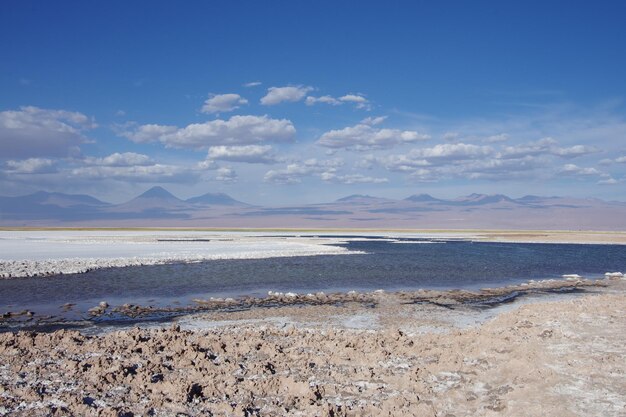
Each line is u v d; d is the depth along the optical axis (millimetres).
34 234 105500
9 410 10492
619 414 10070
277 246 65312
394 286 33438
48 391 11602
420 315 23094
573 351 14125
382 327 20281
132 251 53469
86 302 25906
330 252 57719
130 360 13977
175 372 13156
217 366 13602
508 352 14477
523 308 21922
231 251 55281
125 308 24328
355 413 10797
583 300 23266
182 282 32812
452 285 34500
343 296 28391
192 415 10555
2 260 40844
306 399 11383
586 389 11328
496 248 74750
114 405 10938
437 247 75875
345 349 15305
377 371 13312
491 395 11484
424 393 11805
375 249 69438
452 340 16516
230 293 29250
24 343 15734
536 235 124688
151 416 10469
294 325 20547
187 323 21000
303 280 35000
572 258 57500
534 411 10320
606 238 106625
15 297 26984
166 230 154375
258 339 16906
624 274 42406
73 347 15297
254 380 12555
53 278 33281
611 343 14977
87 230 147750
